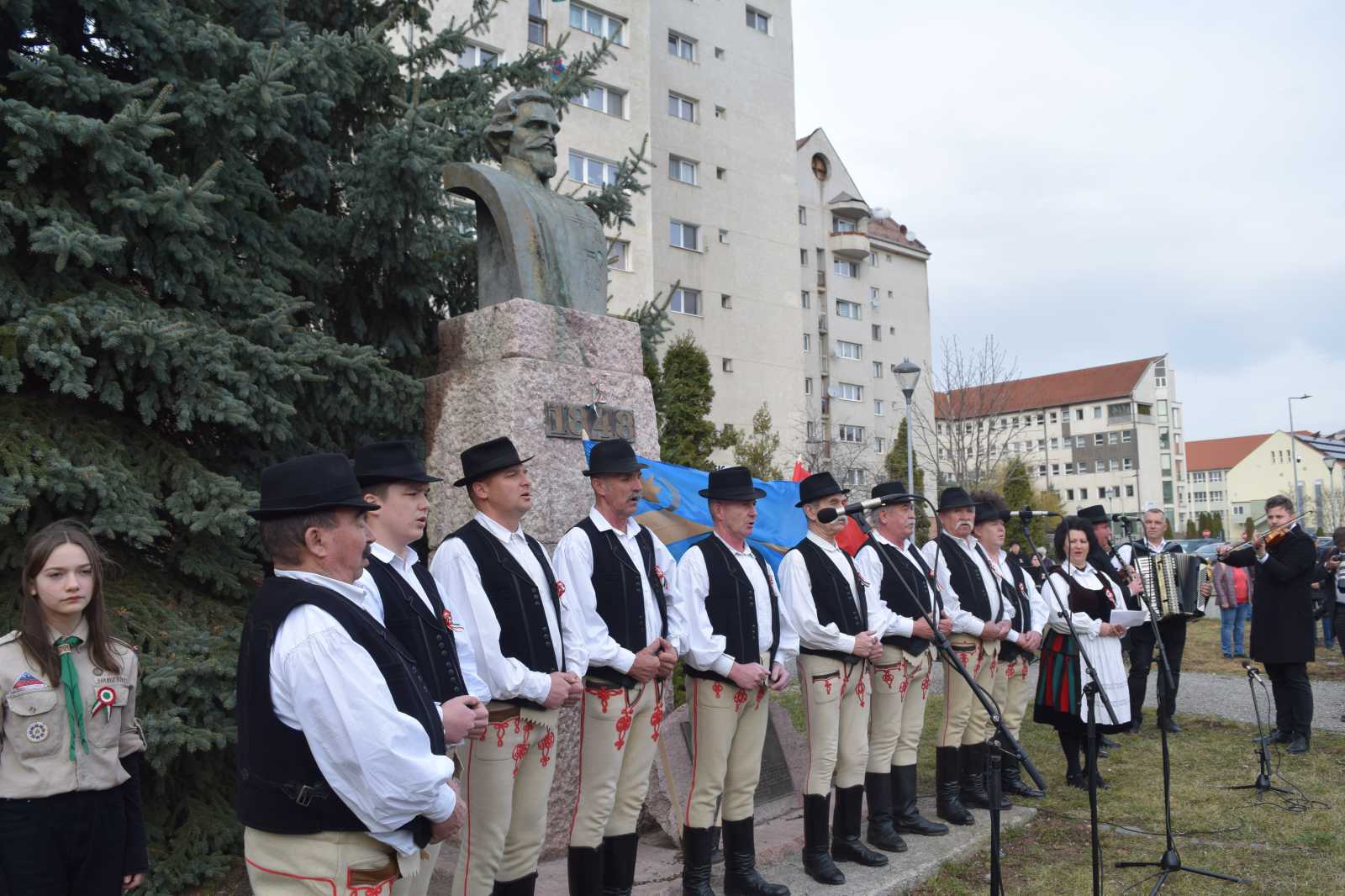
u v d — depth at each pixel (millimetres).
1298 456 73875
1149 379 65875
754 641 4230
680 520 5625
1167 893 4473
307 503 2354
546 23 20516
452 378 5520
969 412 29094
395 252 6125
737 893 4223
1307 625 7074
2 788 2850
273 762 2205
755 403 28031
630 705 3814
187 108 5012
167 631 4465
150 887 4223
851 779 4695
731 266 27672
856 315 36469
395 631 2834
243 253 5625
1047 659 6320
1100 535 7676
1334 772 6535
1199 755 7121
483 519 3590
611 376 5664
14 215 4344
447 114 6676
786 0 29938
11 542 4270
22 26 4773
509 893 3469
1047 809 5820
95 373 4566
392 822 2201
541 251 5664
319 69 5801
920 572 5309
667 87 26297
